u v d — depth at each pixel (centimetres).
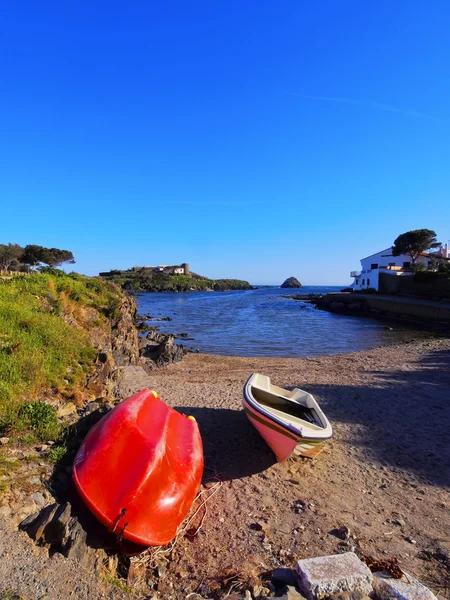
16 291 1204
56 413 614
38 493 433
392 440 822
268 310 5394
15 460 486
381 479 659
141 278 12731
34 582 324
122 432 498
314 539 489
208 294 10912
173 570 420
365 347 2406
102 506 417
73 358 880
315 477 661
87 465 460
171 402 1033
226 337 2848
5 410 575
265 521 527
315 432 659
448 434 858
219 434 825
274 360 1927
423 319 3750
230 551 461
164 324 3678
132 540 407
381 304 4503
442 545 482
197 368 1706
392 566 407
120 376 987
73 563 356
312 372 1527
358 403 1073
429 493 616
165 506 439
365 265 7206
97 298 1628
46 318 1034
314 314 4809
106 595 337
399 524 529
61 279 1594
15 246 6053
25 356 743
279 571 411
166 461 489
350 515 549
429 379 1380
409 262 6381
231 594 369
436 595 386
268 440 700
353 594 355
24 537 369
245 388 838
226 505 566
